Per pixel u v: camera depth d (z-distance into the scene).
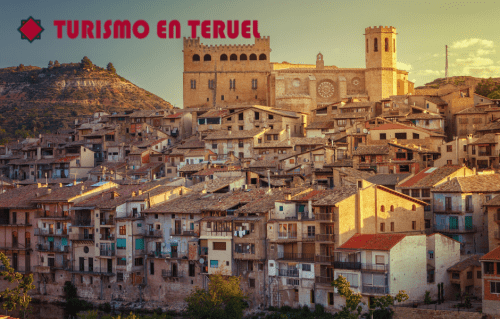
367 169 142.38
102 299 121.31
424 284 97.81
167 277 115.31
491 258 87.06
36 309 122.31
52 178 188.00
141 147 186.25
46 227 131.38
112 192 127.06
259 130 175.88
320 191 109.12
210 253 110.12
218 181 134.50
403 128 155.62
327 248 100.81
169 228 116.88
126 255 118.12
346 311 88.44
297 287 103.25
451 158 143.00
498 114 165.88
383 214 105.38
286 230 105.50
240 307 100.25
